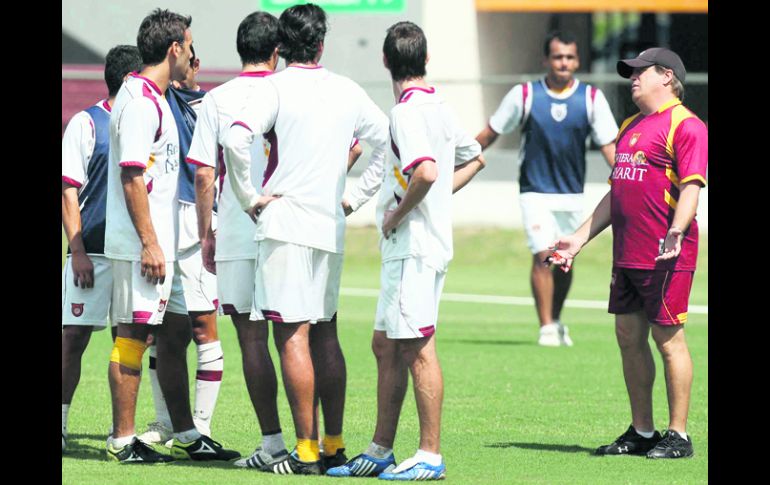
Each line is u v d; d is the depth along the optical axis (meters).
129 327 27.02
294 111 25.59
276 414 26.64
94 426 31.91
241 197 25.34
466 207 87.50
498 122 49.44
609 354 46.75
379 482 24.80
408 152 24.12
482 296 67.31
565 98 49.03
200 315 29.30
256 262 25.80
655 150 27.81
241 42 27.19
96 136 28.78
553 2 92.50
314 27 26.03
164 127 26.89
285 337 25.72
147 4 95.06
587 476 25.83
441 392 25.02
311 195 25.66
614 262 28.58
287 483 24.58
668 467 26.95
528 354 46.53
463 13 94.50
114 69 29.00
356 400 36.03
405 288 24.77
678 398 28.14
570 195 49.44
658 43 106.06
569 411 34.78
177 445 27.66
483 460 27.69
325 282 26.03
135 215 26.23
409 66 24.97
